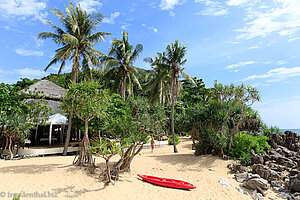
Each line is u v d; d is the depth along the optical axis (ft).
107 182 27.81
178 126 61.16
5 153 43.01
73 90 32.30
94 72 101.81
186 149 74.08
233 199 27.61
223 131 51.03
